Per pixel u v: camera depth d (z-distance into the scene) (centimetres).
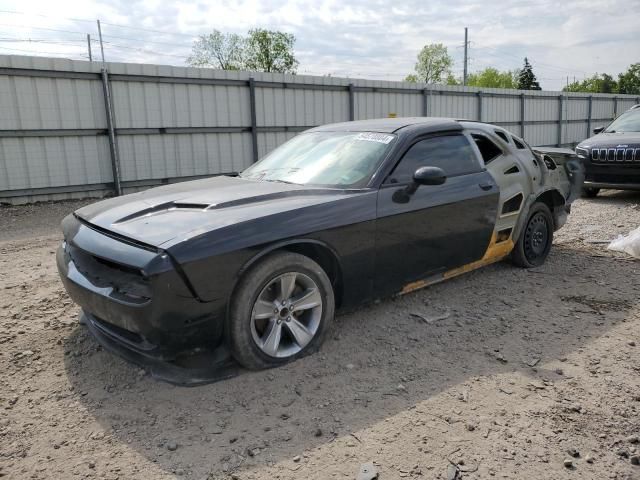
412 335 386
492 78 8212
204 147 1350
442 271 440
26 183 1117
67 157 1160
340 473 240
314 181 403
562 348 368
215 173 1378
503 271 539
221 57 5475
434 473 240
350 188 380
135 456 254
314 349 353
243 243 307
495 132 509
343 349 362
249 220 318
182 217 326
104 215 349
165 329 291
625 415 287
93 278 320
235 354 320
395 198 387
